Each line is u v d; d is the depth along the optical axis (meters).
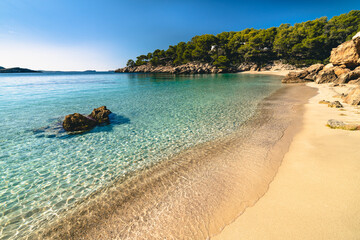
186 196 6.02
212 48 112.44
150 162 8.69
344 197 5.06
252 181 6.50
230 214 5.03
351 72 30.62
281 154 8.34
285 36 93.50
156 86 42.94
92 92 34.00
